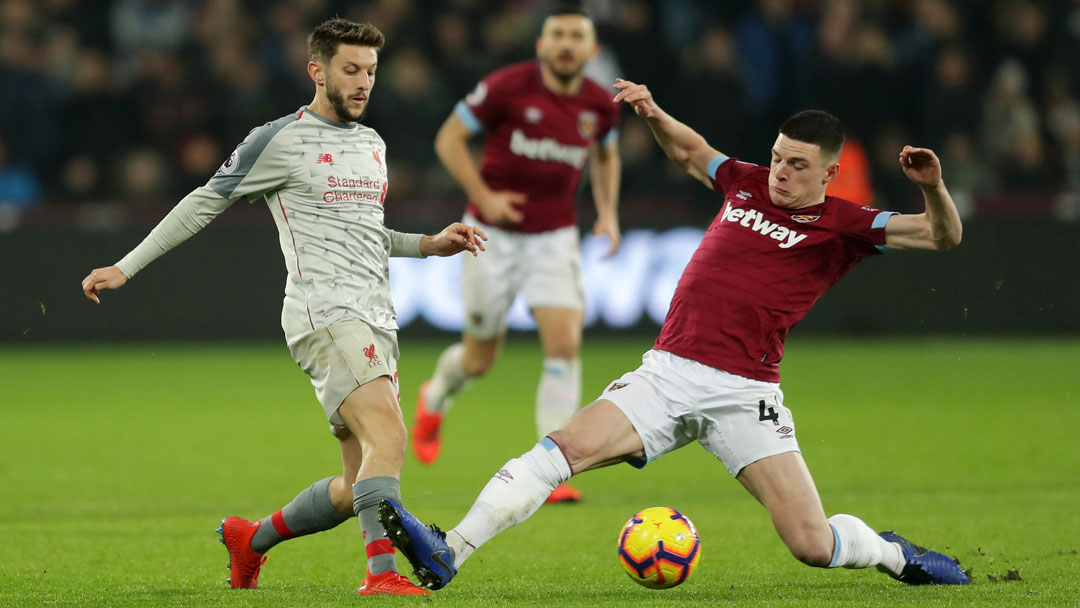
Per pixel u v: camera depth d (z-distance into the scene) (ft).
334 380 59.52
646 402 61.00
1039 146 207.00
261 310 195.93
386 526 54.39
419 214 193.26
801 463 60.95
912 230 59.93
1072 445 115.24
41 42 215.72
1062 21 216.54
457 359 104.63
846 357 183.11
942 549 72.69
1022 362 174.29
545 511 87.92
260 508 88.33
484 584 63.41
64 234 192.03
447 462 109.19
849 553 60.08
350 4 212.02
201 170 199.62
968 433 121.60
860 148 198.59
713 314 61.57
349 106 60.64
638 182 200.23
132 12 219.61
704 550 73.67
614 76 199.00
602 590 61.57
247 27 211.20
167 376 167.63
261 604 56.70
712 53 200.23
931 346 195.52
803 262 61.98
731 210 64.03
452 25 208.13
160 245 59.98
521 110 98.12
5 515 85.56
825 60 204.44
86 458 109.91
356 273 60.80
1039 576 64.69
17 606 57.11
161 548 73.61
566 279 99.35
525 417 135.33
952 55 205.87
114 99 203.92
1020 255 195.93
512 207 99.40
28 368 175.94
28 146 200.64
